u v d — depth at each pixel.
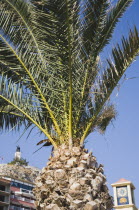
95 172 5.73
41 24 6.00
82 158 5.90
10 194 52.00
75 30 6.00
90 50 6.70
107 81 6.50
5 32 6.72
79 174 5.54
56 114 6.52
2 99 6.84
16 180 53.41
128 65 6.36
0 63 7.02
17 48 6.75
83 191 5.35
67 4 5.59
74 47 6.05
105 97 6.52
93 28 6.57
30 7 6.26
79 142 6.23
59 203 5.25
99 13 6.45
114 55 6.44
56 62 6.27
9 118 7.77
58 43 6.04
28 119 6.96
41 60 6.68
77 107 6.46
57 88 6.64
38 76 6.70
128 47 6.31
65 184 5.45
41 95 6.65
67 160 5.85
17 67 6.80
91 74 6.59
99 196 5.44
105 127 7.77
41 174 5.86
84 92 6.55
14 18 6.70
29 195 53.56
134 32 6.25
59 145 6.32
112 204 5.66
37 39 6.45
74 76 6.46
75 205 5.18
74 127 6.38
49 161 6.01
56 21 5.77
